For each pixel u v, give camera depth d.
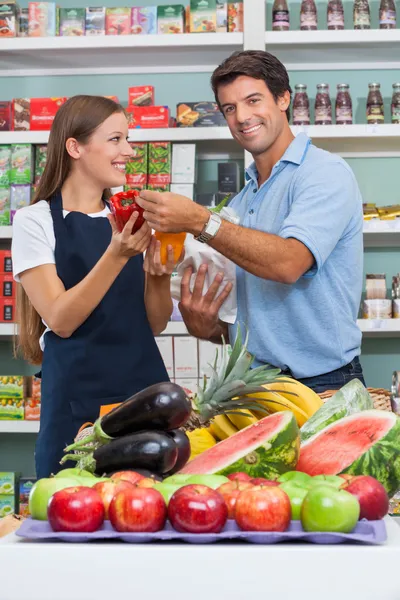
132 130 3.40
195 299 1.96
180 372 3.36
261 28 3.46
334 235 1.89
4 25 3.59
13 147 3.47
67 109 2.01
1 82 3.94
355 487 0.92
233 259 1.79
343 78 3.84
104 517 0.88
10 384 3.45
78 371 1.91
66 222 1.98
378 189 3.81
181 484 0.95
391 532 0.88
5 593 0.80
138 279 2.02
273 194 2.04
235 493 0.90
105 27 3.57
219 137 3.41
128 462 1.04
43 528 0.87
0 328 3.46
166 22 3.54
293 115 3.52
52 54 3.67
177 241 1.76
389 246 3.80
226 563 0.79
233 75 2.02
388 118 3.81
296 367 1.96
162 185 3.38
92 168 2.01
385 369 3.78
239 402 1.26
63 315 1.81
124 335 1.96
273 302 1.97
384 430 1.14
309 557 0.78
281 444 1.10
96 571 0.79
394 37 3.46
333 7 3.54
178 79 3.89
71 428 1.90
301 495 0.91
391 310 3.47
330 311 1.95
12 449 3.87
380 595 0.78
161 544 0.82
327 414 1.23
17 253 1.97
